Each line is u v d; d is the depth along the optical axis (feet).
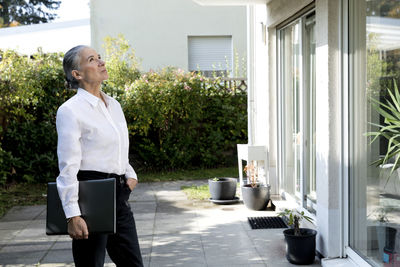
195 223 16.63
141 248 13.76
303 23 15.98
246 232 15.25
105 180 7.20
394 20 9.25
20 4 66.44
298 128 16.87
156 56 35.63
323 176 12.09
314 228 13.38
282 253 13.00
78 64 7.57
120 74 28.55
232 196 19.95
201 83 28.86
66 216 6.96
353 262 11.37
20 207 20.11
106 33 35.09
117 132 7.66
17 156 25.55
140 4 35.32
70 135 7.06
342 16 11.57
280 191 19.38
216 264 12.19
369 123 10.54
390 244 9.74
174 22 35.73
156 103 27.30
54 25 32.17
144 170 28.35
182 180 26.04
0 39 29.99
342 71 11.64
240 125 29.53
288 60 18.11
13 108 24.91
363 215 10.99
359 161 11.12
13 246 14.28
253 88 22.34
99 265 7.55
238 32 36.22
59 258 13.01
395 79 9.28
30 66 24.91
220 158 29.76
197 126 28.81
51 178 25.48
